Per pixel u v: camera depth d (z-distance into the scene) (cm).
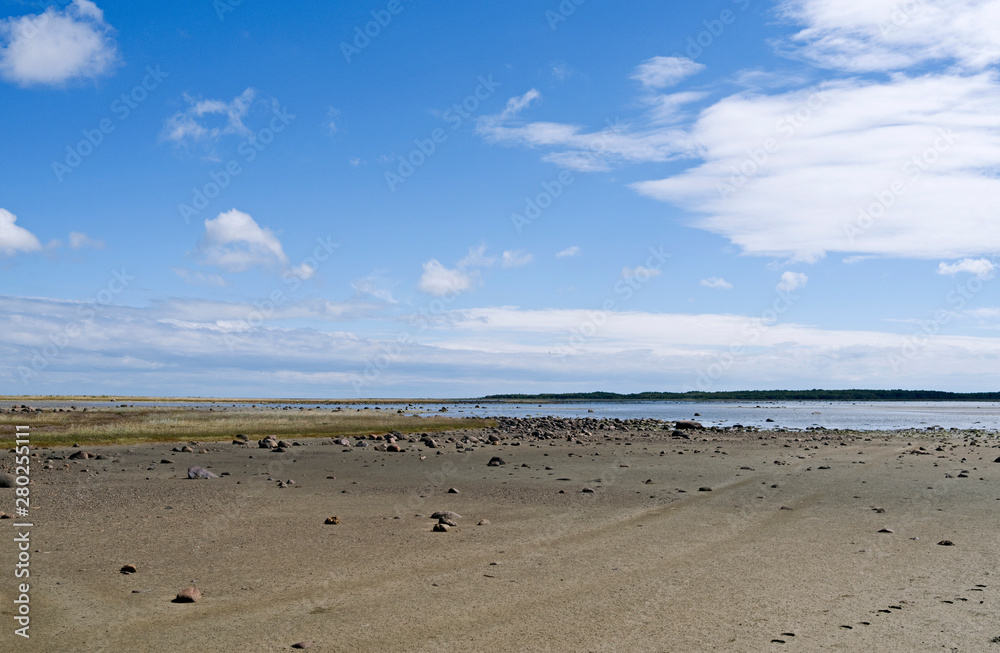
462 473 2634
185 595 961
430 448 3909
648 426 7219
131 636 820
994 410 16938
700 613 921
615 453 3644
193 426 4906
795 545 1352
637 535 1448
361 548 1302
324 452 3528
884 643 807
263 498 1931
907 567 1174
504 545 1341
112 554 1229
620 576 1112
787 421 9462
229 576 1092
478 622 880
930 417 11362
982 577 1109
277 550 1278
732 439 5009
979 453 3700
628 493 2081
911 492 2102
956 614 916
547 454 3566
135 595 985
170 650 775
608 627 863
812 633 841
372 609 931
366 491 2108
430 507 1806
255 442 4169
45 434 4003
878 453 3688
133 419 5853
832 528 1530
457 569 1152
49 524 1495
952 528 1528
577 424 6969
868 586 1055
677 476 2548
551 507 1817
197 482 2262
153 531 1438
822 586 1055
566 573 1129
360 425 5672
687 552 1288
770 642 809
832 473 2648
